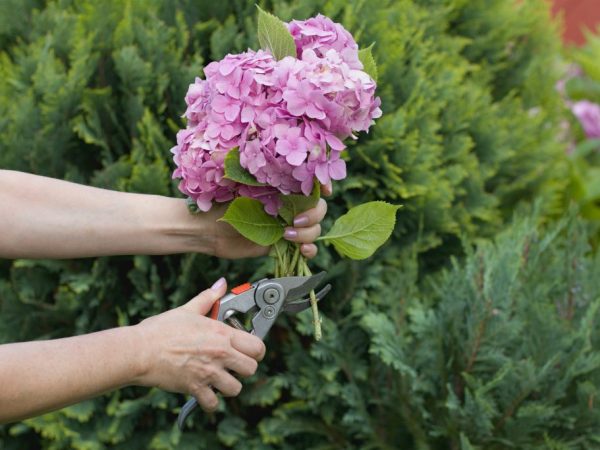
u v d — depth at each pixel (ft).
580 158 11.47
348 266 7.00
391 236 7.35
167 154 6.67
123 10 7.00
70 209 4.66
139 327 4.09
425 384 6.53
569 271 7.02
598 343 6.70
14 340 6.89
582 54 13.07
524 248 7.00
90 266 6.79
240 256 4.92
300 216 4.43
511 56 9.34
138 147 6.66
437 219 7.19
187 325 4.16
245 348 4.26
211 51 7.23
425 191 6.93
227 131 4.12
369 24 7.25
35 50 6.82
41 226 4.58
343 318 7.25
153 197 4.85
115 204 4.75
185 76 6.77
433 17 8.18
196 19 7.30
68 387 3.77
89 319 6.88
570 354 6.41
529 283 6.79
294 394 6.94
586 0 16.69
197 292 6.94
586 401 6.22
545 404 6.20
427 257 7.82
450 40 8.32
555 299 6.98
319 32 4.38
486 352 6.35
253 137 4.13
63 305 6.72
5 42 7.46
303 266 4.66
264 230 4.42
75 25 6.88
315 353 6.82
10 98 6.94
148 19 7.07
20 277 6.82
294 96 4.02
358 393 6.89
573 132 12.08
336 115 4.09
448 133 7.78
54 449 6.75
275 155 4.06
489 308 6.30
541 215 8.67
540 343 6.39
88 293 6.77
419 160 7.11
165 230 4.78
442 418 6.59
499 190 8.41
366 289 7.32
